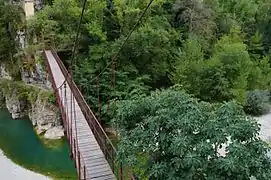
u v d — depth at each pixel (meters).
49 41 25.86
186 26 27.61
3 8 30.06
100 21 23.97
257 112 26.08
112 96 22.42
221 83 24.53
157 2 24.38
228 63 25.55
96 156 11.68
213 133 8.18
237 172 7.79
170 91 9.64
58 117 24.23
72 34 24.02
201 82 24.75
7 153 21.97
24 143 23.23
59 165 20.34
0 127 25.86
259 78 28.17
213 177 7.83
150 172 8.63
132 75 24.16
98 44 24.28
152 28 24.38
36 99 25.69
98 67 23.38
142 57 24.56
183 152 8.00
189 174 7.95
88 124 14.20
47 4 28.61
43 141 23.28
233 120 8.48
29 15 27.72
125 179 10.26
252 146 8.16
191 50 25.09
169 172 8.32
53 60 24.38
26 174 19.48
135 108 9.86
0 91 29.50
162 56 24.86
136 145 8.95
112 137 19.83
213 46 27.83
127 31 23.98
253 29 34.16
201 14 27.89
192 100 9.16
